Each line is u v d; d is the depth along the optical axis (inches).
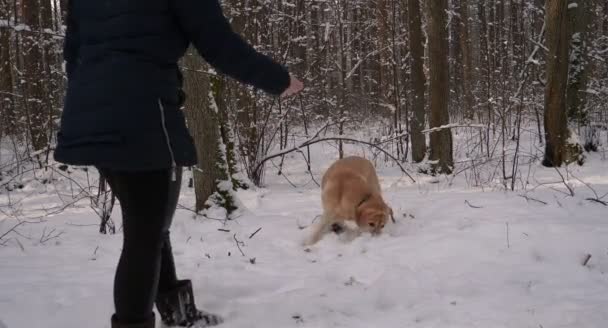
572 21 412.2
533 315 117.4
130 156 85.3
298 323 115.4
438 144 372.5
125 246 93.9
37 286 141.5
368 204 201.2
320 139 307.3
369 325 115.0
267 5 397.1
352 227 215.3
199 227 216.1
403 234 199.6
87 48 90.7
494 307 123.5
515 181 306.0
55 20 413.4
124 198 91.9
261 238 199.2
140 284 93.3
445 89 372.2
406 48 519.5
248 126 351.6
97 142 84.8
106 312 120.3
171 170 93.5
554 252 164.4
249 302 130.8
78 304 125.3
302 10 409.1
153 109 87.9
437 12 368.2
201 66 229.0
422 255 168.2
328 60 513.0
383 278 144.1
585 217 202.2
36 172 358.0
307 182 359.6
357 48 662.5
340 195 204.2
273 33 406.9
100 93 86.4
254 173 331.9
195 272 155.2
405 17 524.7
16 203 283.0
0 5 391.9
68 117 88.6
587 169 342.3
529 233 181.2
